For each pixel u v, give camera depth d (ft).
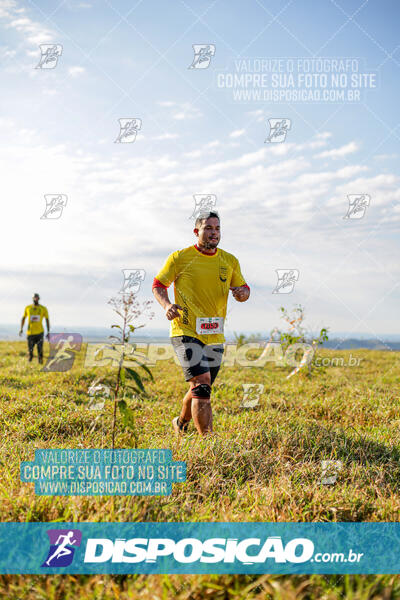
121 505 7.86
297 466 10.80
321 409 17.24
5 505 7.66
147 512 7.94
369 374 27.89
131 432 12.42
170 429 13.80
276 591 5.78
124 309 9.20
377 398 19.02
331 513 8.57
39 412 15.10
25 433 12.82
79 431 13.26
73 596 5.92
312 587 6.18
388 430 14.24
